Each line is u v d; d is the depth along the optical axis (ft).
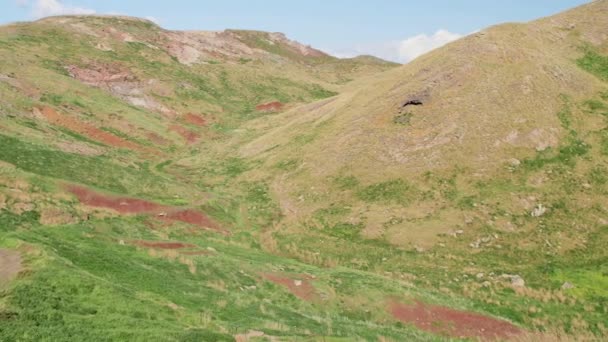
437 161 167.73
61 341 50.57
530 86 187.21
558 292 108.17
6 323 51.60
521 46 208.85
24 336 49.83
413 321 98.12
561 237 130.72
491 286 112.57
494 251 128.26
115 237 111.14
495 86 190.70
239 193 190.39
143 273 85.51
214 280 97.60
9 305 56.03
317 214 159.63
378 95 228.22
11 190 115.03
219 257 112.78
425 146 176.45
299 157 204.85
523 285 111.96
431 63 224.33
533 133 169.07
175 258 102.12
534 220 138.21
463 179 158.30
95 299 64.44
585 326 96.43
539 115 175.94
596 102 183.93
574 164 157.48
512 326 97.71
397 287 107.86
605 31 230.27
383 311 100.42
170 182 184.44
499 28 224.74
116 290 68.80
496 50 208.23
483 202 146.61
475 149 168.35
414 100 198.70
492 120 177.17
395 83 230.89
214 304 82.07
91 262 82.38
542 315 101.45
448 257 127.03
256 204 177.06
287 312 89.66
